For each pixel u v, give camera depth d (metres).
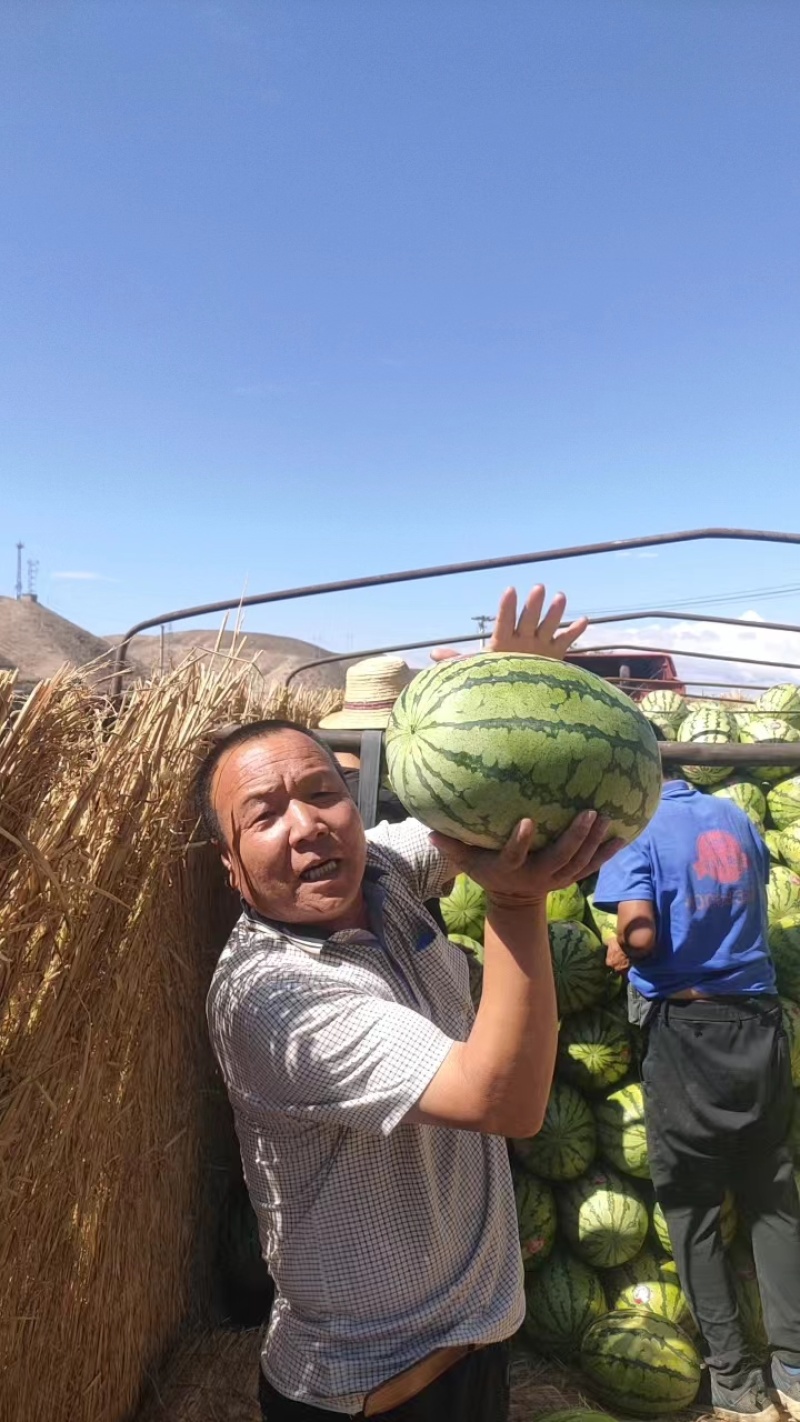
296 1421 1.42
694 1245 2.24
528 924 1.17
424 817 1.29
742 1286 2.39
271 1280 2.35
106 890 1.60
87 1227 1.73
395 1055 1.23
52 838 1.39
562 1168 2.43
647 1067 2.28
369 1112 1.25
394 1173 1.37
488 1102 1.17
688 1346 2.23
